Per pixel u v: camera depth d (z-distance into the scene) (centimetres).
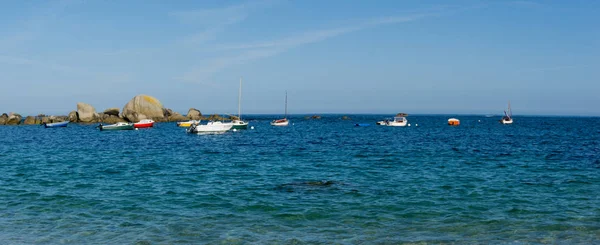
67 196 1739
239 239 1199
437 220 1390
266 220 1391
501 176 2231
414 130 8306
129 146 4397
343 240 1192
